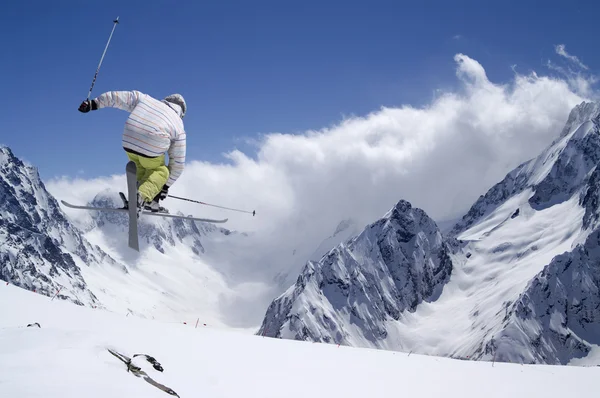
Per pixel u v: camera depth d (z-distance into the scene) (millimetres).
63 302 17156
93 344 8297
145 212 7648
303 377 12055
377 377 13781
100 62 7691
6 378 6109
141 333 13555
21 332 8734
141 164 7645
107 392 6266
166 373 9266
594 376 18750
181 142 7844
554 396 14930
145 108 7598
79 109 7590
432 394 12930
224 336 16000
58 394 5793
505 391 14742
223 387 9641
